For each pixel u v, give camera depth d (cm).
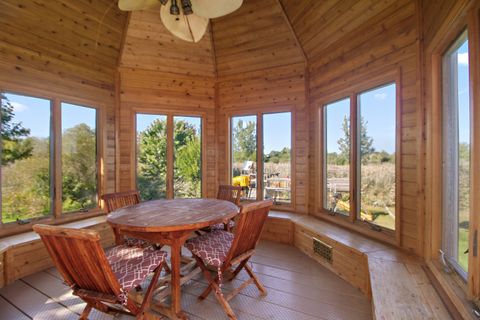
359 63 275
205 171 432
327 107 341
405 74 220
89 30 324
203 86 429
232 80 421
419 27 203
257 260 293
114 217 199
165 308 189
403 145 222
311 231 299
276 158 398
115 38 355
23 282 240
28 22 276
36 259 262
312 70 360
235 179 430
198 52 401
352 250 234
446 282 155
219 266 187
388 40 237
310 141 365
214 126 433
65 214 326
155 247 240
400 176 224
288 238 348
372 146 264
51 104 314
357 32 274
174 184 423
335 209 326
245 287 222
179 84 417
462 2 132
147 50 380
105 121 370
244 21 357
